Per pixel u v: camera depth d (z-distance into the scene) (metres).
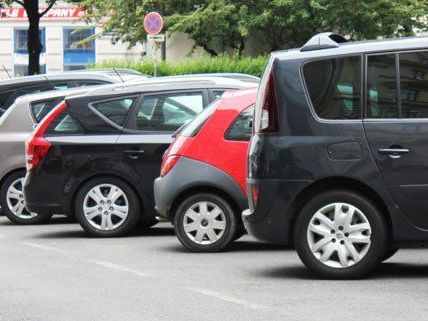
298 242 11.17
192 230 14.03
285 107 11.26
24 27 58.16
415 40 11.11
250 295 10.20
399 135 10.90
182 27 48.22
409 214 10.88
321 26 50.03
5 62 58.31
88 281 11.28
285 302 9.74
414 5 48.97
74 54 57.75
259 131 11.44
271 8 48.94
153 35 29.45
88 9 51.78
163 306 9.62
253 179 11.41
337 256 11.11
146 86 16.20
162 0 49.66
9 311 9.51
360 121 11.03
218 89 16.00
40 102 18.81
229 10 48.06
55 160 16.19
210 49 50.88
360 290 10.37
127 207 16.00
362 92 11.08
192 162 13.93
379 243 10.95
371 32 49.72
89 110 16.22
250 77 18.61
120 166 15.94
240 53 51.31
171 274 11.77
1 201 18.73
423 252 13.55
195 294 10.30
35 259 13.32
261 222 11.34
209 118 14.01
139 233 16.70
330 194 11.07
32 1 43.84
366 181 10.93
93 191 16.08
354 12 48.12
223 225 13.95
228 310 9.36
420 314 9.02
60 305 9.77
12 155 18.64
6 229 17.72
